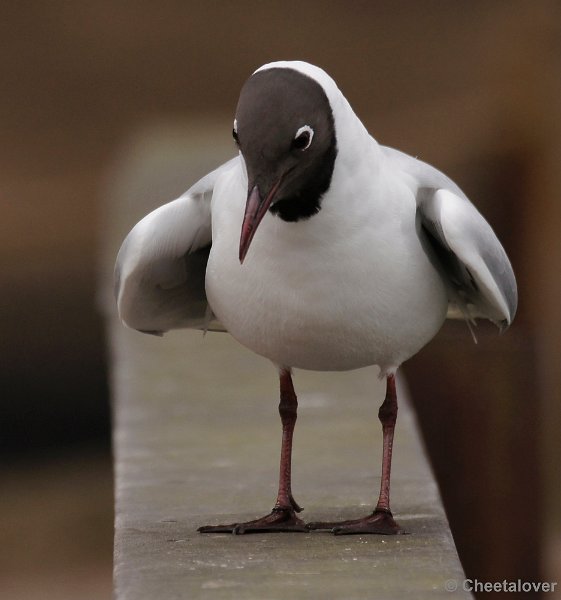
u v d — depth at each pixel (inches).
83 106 1019.9
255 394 462.9
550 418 654.5
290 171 306.5
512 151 693.3
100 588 684.7
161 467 396.2
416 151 932.0
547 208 676.1
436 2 1084.5
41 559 714.8
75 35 1050.1
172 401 456.1
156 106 1031.6
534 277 652.1
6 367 799.1
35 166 951.0
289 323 323.0
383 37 1075.9
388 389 343.9
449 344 503.5
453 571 305.7
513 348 502.3
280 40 1071.0
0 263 825.5
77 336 810.2
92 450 798.5
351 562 312.3
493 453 505.7
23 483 780.6
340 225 312.3
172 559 316.8
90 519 749.3
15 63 1033.5
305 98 305.3
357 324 322.0
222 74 1050.7
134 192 673.6
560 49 711.7
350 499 366.6
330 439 417.7
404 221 321.4
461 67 1038.4
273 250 315.3
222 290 327.6
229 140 807.1
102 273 569.0
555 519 669.9
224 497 370.3
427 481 380.5
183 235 346.9
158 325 382.9
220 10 1080.2
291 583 299.9
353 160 312.0
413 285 322.3
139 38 1056.8
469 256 321.7
